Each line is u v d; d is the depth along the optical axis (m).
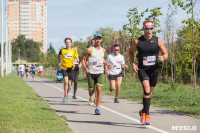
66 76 14.16
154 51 8.18
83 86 26.78
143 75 8.23
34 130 7.35
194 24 16.91
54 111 10.96
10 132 6.89
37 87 25.81
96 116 10.24
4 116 9.23
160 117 10.09
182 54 29.39
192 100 14.91
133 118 9.80
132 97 16.86
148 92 8.11
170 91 20.84
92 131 7.73
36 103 13.20
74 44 43.50
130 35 24.03
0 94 16.42
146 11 23.22
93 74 10.66
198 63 31.45
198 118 9.86
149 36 8.17
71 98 16.53
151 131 7.74
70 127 8.06
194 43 17.83
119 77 14.22
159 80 33.28
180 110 11.58
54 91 21.41
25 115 9.65
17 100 13.77
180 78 32.50
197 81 32.44
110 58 14.17
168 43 23.09
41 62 70.31
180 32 23.19
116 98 14.48
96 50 10.63
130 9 23.61
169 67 34.12
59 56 14.27
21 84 27.86
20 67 46.50
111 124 8.73
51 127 7.86
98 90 10.53
